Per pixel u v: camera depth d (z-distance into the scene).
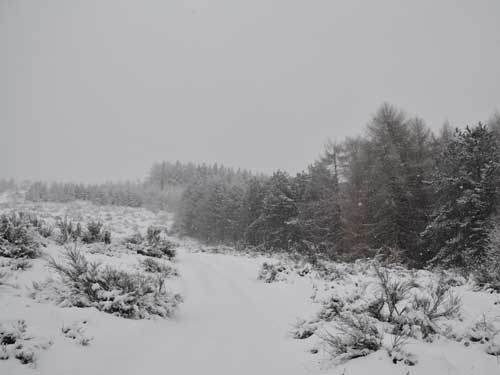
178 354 5.29
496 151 19.67
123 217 81.38
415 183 24.00
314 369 4.80
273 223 38.66
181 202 76.31
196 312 8.04
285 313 8.08
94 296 6.77
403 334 5.17
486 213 18.81
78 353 4.71
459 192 19.92
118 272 7.52
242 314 8.01
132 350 5.20
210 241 60.16
